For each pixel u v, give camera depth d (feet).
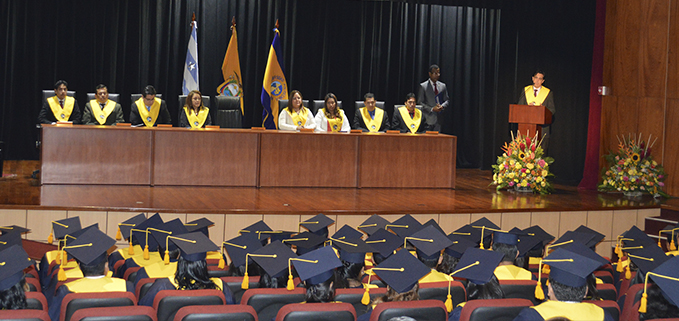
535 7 29.48
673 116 24.82
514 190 24.84
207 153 22.81
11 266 8.27
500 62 35.09
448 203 20.71
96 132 21.98
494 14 35.50
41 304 8.55
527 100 27.53
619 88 26.68
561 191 25.63
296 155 23.40
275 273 10.14
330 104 26.53
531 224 20.21
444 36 35.47
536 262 13.71
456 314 8.65
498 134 35.50
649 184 23.85
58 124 22.07
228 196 20.47
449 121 35.88
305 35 33.63
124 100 31.63
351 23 34.09
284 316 7.91
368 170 23.94
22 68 30.42
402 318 6.89
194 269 9.55
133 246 14.35
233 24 30.81
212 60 32.60
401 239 12.62
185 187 22.33
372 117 27.78
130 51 31.45
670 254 12.63
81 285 9.26
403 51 35.01
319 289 8.64
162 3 31.71
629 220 21.57
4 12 29.86
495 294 9.09
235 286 10.52
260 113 33.37
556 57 31.24
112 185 22.11
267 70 30.81
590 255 10.12
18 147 30.81
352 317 8.10
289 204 19.22
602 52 27.20
